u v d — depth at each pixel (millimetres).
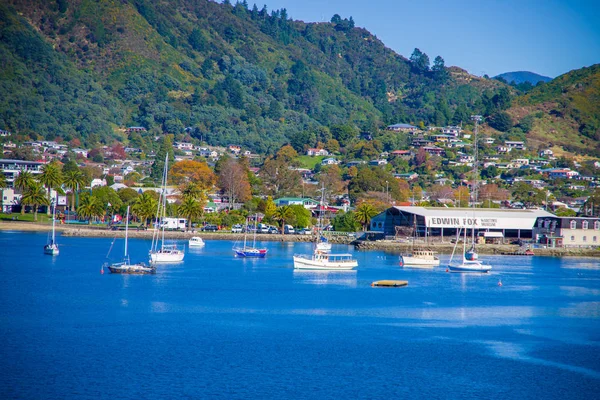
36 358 97312
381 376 93188
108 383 88250
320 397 85438
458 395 87250
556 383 91938
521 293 157875
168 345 104875
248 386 88312
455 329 118688
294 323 120688
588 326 122625
